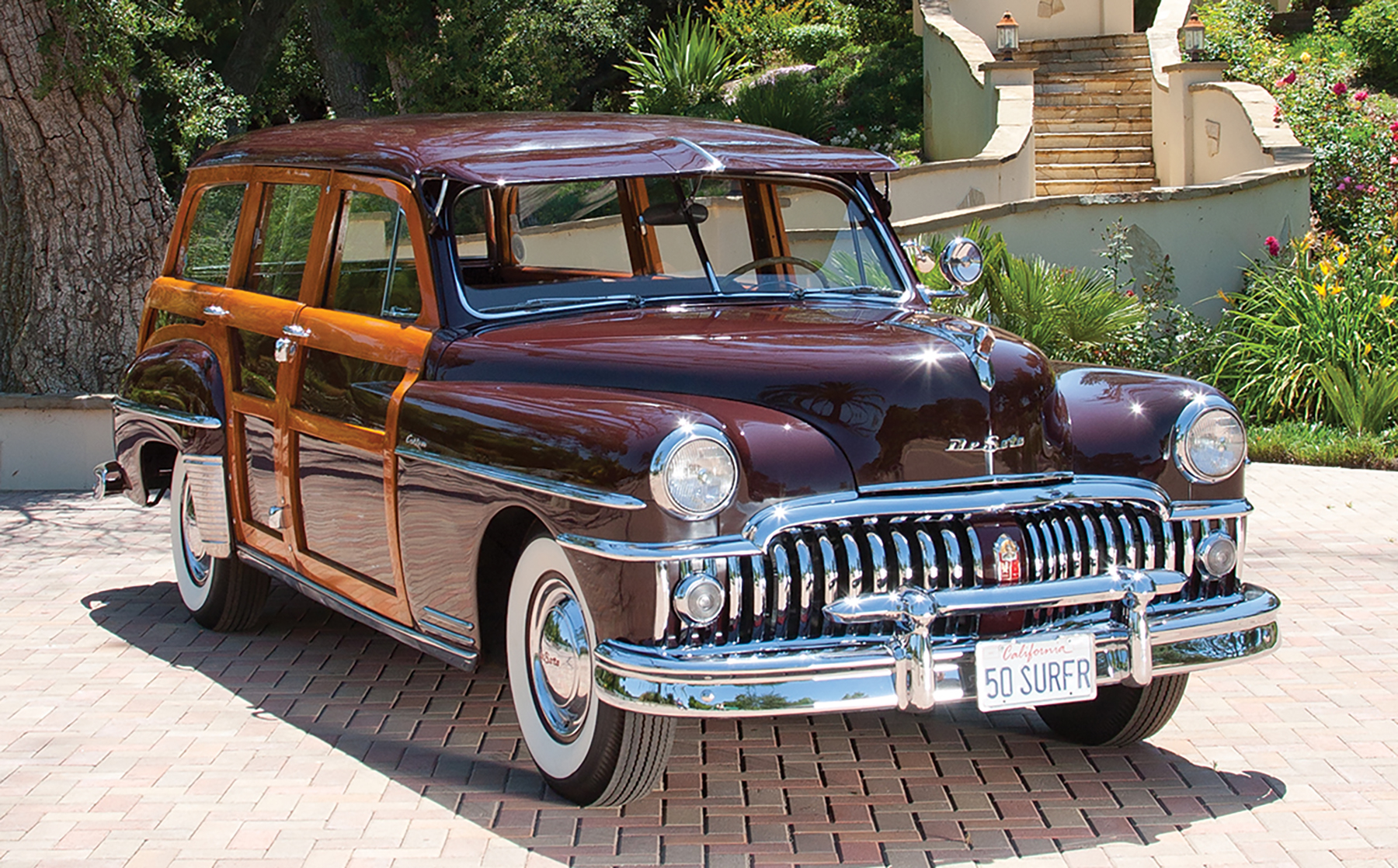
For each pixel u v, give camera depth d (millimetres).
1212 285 11617
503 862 3961
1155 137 16734
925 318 4672
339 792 4469
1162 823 4227
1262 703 5273
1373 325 10641
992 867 3938
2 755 4773
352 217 5160
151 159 10734
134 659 5855
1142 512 4266
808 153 5211
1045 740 4965
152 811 4312
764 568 3820
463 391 4465
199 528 5938
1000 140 15141
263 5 24891
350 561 5051
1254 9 18562
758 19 26328
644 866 3932
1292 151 12898
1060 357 10172
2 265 10867
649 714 3898
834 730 5078
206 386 5852
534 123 5348
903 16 25250
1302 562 7238
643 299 4938
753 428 3912
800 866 3947
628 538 3775
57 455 9336
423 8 22062
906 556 3889
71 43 9992
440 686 5551
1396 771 4617
